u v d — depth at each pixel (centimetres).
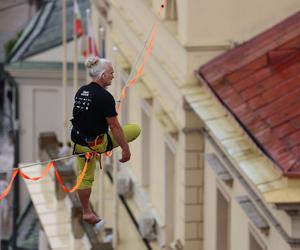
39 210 8381
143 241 7356
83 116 4191
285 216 4900
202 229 6444
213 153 6019
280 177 4925
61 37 11125
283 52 5900
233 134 5472
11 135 12744
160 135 7106
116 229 7506
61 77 11006
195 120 6247
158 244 7244
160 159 7156
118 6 8050
